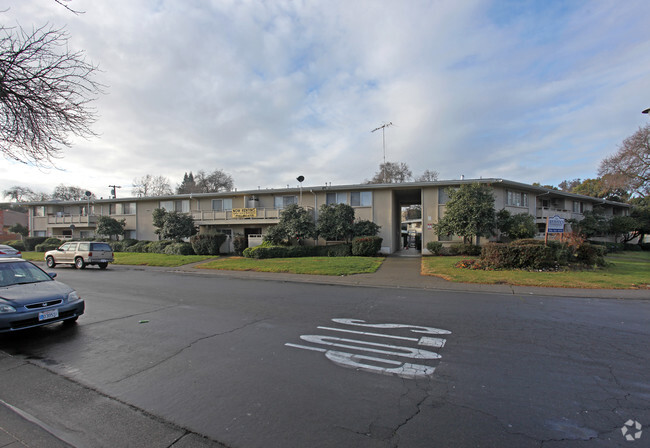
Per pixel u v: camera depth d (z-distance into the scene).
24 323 5.37
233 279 13.63
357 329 5.93
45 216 37.72
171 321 6.56
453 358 4.52
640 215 33.62
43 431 2.91
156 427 2.94
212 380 3.87
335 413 3.12
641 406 3.24
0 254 20.92
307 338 5.41
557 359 4.48
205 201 29.91
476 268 14.02
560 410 3.16
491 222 19.23
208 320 6.62
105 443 2.72
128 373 4.10
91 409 3.27
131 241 30.34
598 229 29.28
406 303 8.28
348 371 4.10
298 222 22.42
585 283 10.59
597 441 2.66
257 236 25.17
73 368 4.29
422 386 3.68
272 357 4.58
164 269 17.84
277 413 3.13
